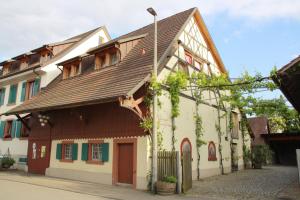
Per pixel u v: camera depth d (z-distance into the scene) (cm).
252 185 1384
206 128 1781
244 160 2375
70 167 1605
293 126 2989
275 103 1777
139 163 1274
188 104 1611
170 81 1422
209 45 1961
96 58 1734
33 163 1892
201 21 1822
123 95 1163
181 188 1170
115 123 1416
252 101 1828
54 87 1927
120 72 1484
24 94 2242
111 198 1025
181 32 1605
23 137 2122
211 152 1808
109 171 1391
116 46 1599
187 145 1543
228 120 2125
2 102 2462
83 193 1116
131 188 1270
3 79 2455
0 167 1995
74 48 2314
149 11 1242
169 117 1422
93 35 2489
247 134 2492
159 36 1661
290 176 1803
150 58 1436
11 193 1060
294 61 927
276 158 3391
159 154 1234
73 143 1622
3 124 2355
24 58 2484
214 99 1934
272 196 1098
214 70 2016
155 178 1157
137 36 1731
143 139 1284
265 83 1297
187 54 1678
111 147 1409
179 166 1177
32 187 1235
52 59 2147
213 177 1720
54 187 1252
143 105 1316
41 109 1614
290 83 998
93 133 1515
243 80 1370
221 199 1037
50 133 1806
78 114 1591
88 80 1656
